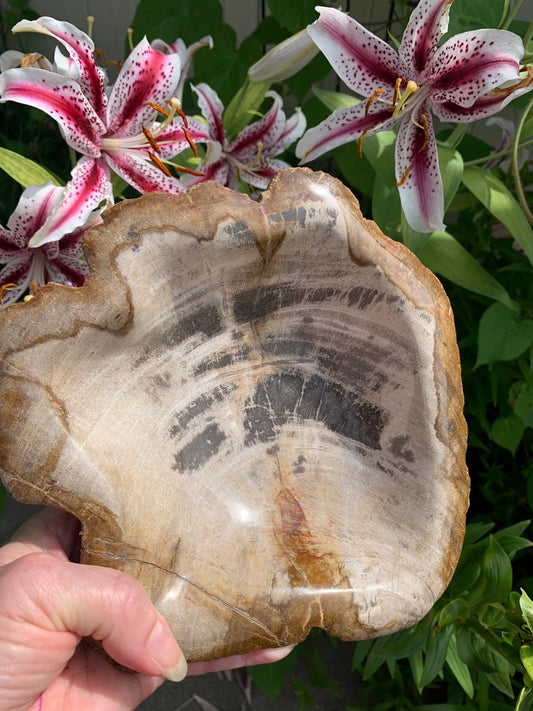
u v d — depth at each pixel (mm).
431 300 290
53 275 396
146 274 256
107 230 250
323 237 270
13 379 249
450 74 357
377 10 665
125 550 279
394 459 307
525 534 687
